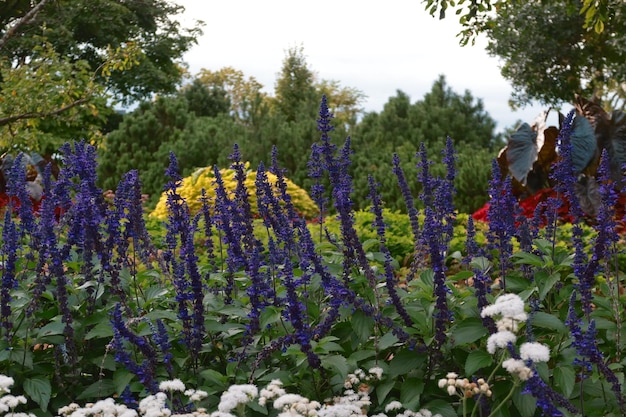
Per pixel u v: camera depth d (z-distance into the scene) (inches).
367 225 399.9
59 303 173.8
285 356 170.9
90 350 179.8
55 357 172.7
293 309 153.6
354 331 167.9
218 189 191.0
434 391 161.0
